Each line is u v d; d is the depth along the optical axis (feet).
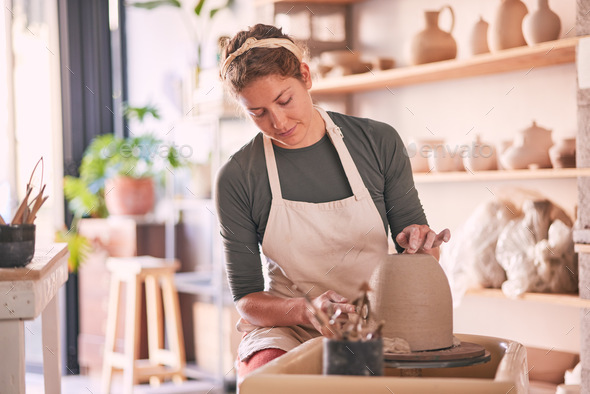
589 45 8.50
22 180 15.53
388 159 6.17
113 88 17.31
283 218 5.96
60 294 16.08
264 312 5.61
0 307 5.12
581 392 8.48
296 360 4.11
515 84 10.53
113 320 13.58
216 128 13.23
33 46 15.83
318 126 6.13
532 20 9.24
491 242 9.77
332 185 6.06
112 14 17.29
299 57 5.55
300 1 12.62
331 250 6.00
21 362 5.19
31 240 5.47
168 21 16.65
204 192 14.76
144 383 14.89
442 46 10.62
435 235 5.34
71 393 14.02
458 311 11.52
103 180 15.58
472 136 11.16
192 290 14.07
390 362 4.22
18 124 15.43
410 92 12.04
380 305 4.55
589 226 8.66
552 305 10.30
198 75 14.08
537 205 9.41
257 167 6.05
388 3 12.34
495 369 4.83
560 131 9.97
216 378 13.83
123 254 15.07
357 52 12.01
